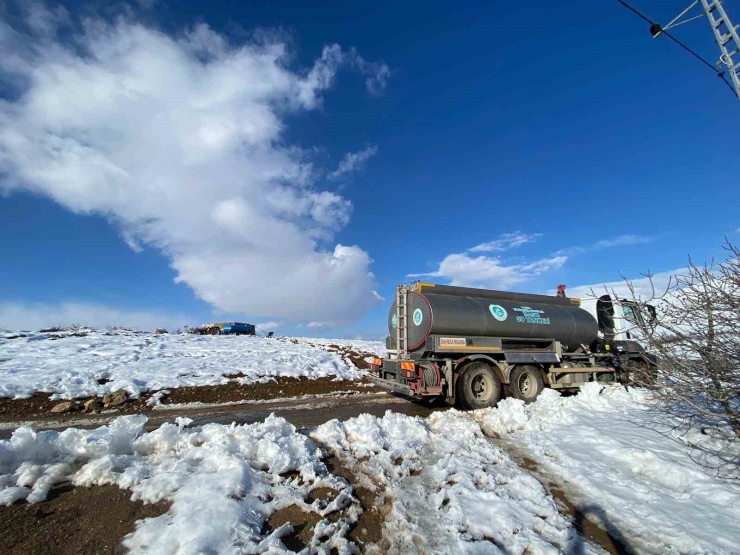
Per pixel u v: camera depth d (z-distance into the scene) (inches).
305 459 165.2
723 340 160.7
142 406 360.5
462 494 148.2
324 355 660.1
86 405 345.4
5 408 330.6
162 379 428.1
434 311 342.6
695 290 166.1
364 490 154.9
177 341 706.8
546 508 141.9
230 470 145.6
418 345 353.4
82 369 434.3
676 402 207.0
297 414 326.0
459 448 196.2
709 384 167.5
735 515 136.9
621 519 140.2
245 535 114.7
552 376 384.2
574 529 132.0
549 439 218.1
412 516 137.1
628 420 243.4
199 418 310.5
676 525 131.8
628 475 170.6
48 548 110.7
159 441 175.2
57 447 160.7
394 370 359.3
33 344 558.3
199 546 104.9
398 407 364.2
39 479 140.5
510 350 370.3
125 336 709.9
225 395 411.2
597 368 401.1
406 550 119.6
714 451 183.0
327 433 203.0
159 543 109.7
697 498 150.5
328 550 115.9
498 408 267.0
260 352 632.4
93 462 151.4
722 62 300.8
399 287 381.4
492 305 369.7
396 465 178.1
